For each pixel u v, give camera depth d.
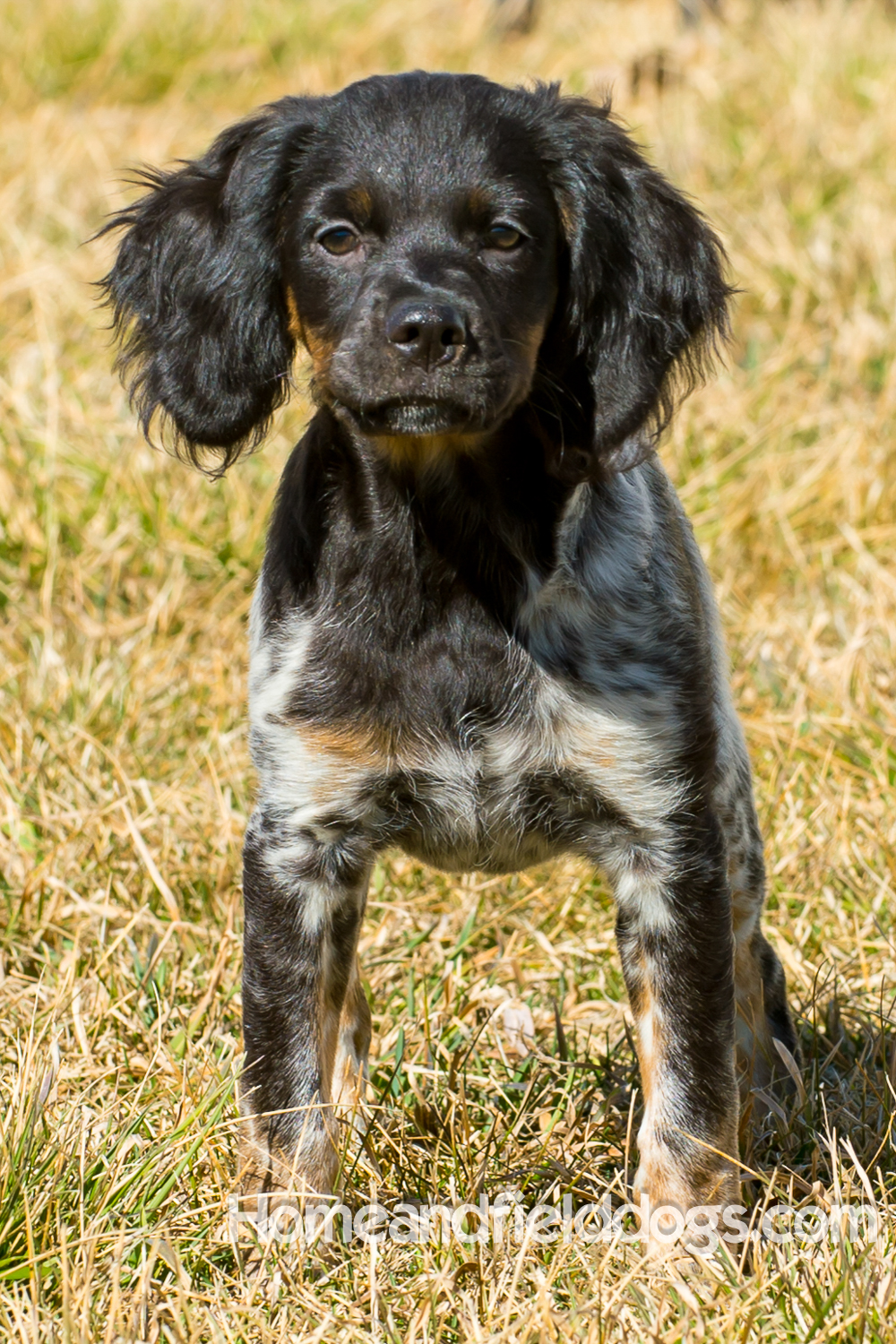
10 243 13.48
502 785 5.46
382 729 5.38
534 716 5.36
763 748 8.16
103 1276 4.80
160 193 5.82
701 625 5.66
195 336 5.62
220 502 10.27
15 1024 6.25
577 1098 5.89
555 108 5.45
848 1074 6.16
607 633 5.37
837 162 13.70
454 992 6.50
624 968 5.48
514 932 7.20
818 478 10.16
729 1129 5.19
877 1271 4.65
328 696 5.39
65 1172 5.00
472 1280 4.82
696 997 5.26
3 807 7.68
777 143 14.12
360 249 5.20
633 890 5.41
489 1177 5.35
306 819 5.43
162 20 18.73
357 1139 5.53
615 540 5.50
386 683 5.37
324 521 5.49
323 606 5.45
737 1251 5.04
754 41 16.42
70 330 12.27
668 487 6.15
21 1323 4.46
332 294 5.20
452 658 5.36
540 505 5.36
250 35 18.69
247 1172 5.21
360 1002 5.97
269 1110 5.27
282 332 5.56
